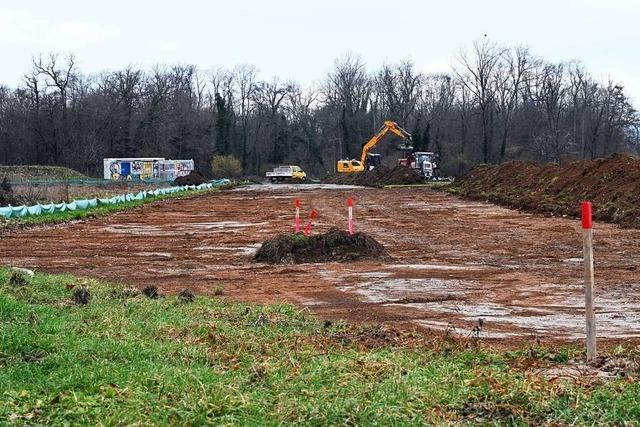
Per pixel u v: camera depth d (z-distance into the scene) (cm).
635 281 1493
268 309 1168
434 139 10475
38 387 651
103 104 10044
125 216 3491
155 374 691
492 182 4638
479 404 627
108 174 8288
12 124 9369
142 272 1739
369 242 1930
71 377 675
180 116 10512
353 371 730
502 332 1068
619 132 8944
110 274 1706
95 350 782
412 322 1148
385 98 11006
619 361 773
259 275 1664
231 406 601
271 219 3250
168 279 1628
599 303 1280
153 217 3434
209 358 805
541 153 8769
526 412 608
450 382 687
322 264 1820
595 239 2212
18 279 1237
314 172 11494
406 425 576
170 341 883
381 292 1427
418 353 852
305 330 1005
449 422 589
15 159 9331
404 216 3294
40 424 562
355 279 1584
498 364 798
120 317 1009
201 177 7631
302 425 577
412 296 1382
